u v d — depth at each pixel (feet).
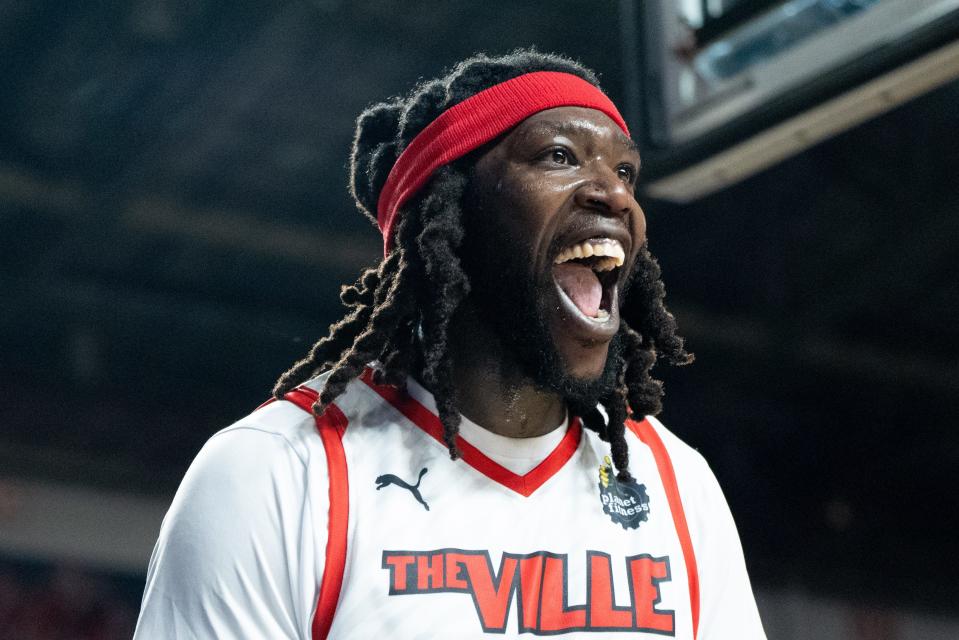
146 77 42.63
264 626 8.61
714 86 22.75
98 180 46.47
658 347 10.31
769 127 21.65
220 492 8.89
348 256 52.01
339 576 8.72
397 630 8.57
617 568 9.29
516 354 9.43
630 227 9.31
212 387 58.13
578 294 9.23
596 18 41.78
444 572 8.84
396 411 9.53
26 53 41.11
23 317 54.08
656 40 23.54
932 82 20.67
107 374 56.24
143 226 48.60
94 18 39.65
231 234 49.90
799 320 61.16
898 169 51.75
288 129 46.32
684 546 9.68
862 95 20.77
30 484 49.34
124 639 48.55
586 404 9.50
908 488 67.51
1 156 45.42
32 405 51.47
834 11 21.18
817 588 62.13
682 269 58.29
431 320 9.38
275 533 8.80
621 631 9.06
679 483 10.11
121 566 49.96
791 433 66.69
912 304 60.95
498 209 9.23
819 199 53.98
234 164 47.83
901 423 67.41
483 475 9.34
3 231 49.11
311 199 50.49
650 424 10.55
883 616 62.59
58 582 48.34
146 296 55.47
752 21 22.22
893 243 55.93
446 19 41.91
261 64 42.60
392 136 10.56
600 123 9.32
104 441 52.08
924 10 19.75
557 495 9.47
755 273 58.85
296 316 58.39
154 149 45.88
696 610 9.57
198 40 41.27
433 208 9.41
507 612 8.84
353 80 44.24
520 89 9.36
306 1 40.04
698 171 23.16
